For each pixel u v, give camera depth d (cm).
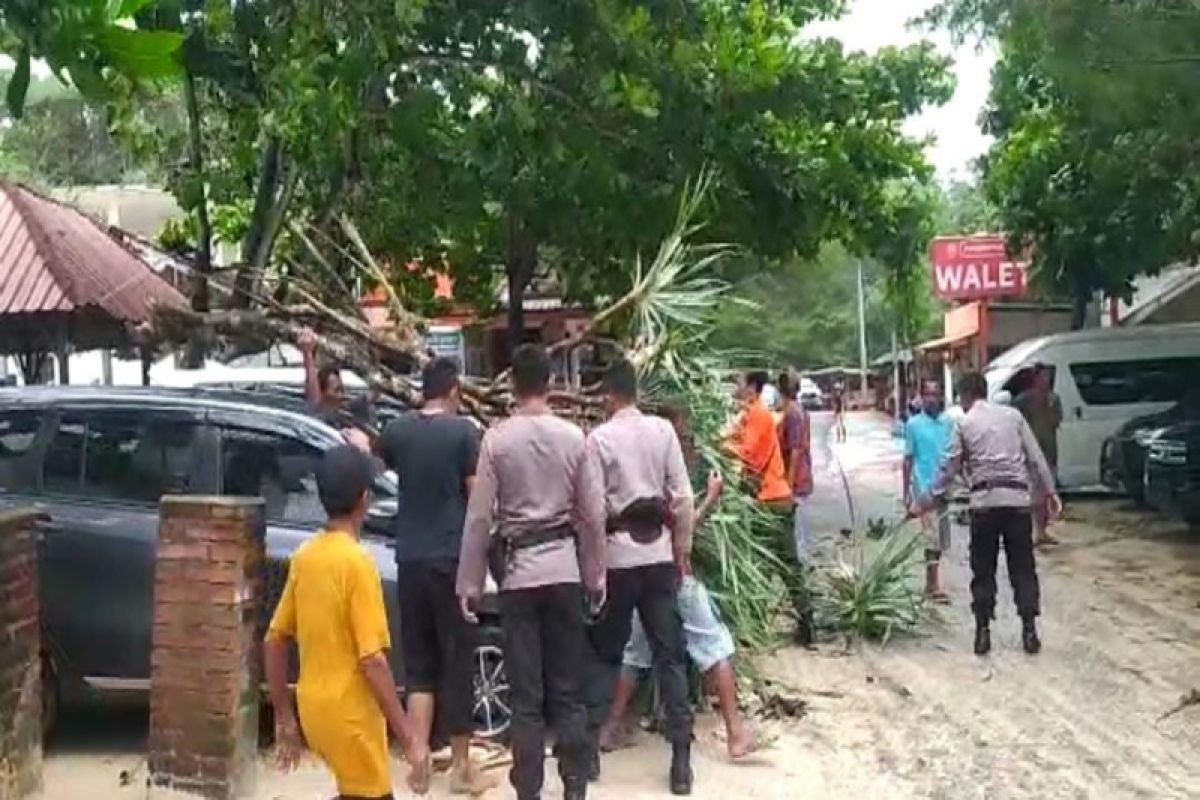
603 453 732
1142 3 1209
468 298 2134
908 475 1309
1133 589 1380
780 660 1066
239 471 821
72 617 800
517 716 661
